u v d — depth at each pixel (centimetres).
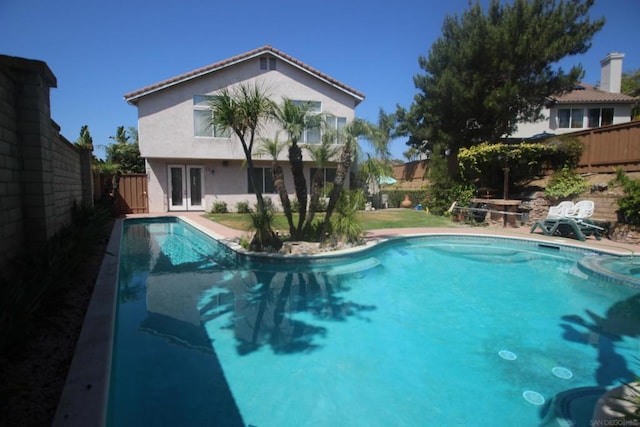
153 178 1786
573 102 2233
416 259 939
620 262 809
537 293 659
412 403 324
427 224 1446
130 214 1744
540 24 1630
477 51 1705
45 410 244
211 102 838
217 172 1877
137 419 292
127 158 2553
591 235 1128
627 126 1261
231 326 493
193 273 779
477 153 1562
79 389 258
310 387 347
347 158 881
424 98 2147
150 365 380
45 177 503
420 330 490
